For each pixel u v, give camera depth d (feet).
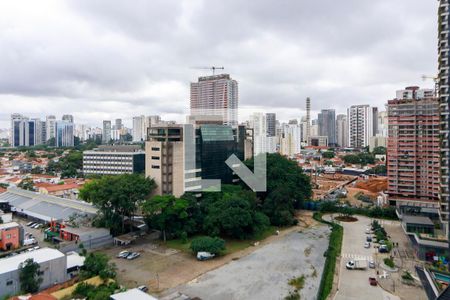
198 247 236.63
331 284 197.57
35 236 284.82
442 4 212.02
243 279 204.33
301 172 411.13
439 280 192.85
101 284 179.83
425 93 446.60
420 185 374.43
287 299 180.45
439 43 220.02
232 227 268.41
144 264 225.56
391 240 286.66
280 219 326.44
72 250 241.96
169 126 324.80
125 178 299.79
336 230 310.24
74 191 420.36
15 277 171.94
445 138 213.87
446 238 233.55
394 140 385.29
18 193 399.65
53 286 181.68
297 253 251.60
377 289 193.67
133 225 298.76
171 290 188.44
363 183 537.65
